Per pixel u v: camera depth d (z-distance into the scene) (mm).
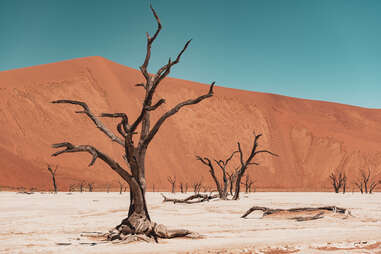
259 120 152250
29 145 103188
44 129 109875
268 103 166250
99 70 141250
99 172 103250
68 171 99500
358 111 174750
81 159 105062
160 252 10188
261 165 134625
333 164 136375
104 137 114938
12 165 94375
